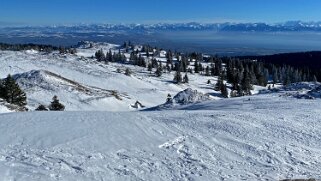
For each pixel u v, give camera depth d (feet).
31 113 96.73
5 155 63.62
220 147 85.30
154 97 374.84
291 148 88.74
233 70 560.20
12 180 54.34
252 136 94.89
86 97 284.61
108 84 391.65
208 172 70.44
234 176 70.33
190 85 501.15
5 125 81.00
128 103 305.73
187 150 80.94
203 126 100.12
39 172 58.44
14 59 428.15
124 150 74.95
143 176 64.49
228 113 120.57
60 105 199.31
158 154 76.28
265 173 73.56
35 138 74.02
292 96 174.70
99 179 60.29
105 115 99.96
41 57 468.75
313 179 71.72
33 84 289.74
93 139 77.61
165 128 94.79
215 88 490.08
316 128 105.50
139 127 91.25
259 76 583.17
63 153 68.23
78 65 452.35
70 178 58.49
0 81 206.80
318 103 150.30
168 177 65.87
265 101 163.22
